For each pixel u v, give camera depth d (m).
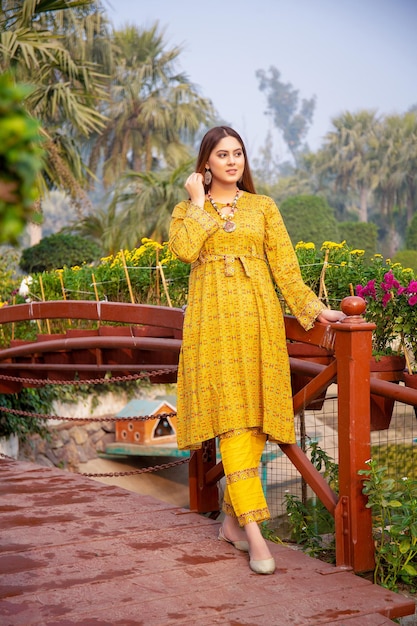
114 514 3.99
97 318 5.61
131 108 33.16
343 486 3.01
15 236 1.12
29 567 3.10
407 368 3.98
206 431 3.08
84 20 24.73
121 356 6.23
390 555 3.09
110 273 6.62
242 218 3.12
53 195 59.28
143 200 22.14
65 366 6.57
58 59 15.17
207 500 4.01
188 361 3.16
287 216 27.55
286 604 2.65
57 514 4.02
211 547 3.33
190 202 3.20
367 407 2.97
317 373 3.65
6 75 1.13
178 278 5.92
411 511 3.08
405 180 50.31
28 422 10.15
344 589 2.79
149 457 11.77
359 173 51.81
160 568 3.05
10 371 7.77
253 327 3.07
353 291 4.47
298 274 3.18
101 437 11.52
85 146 34.47
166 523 3.77
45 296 7.73
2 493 4.62
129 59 33.81
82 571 3.04
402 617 2.91
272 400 3.04
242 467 3.02
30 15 14.01
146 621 2.52
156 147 33.84
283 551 3.27
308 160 57.69
